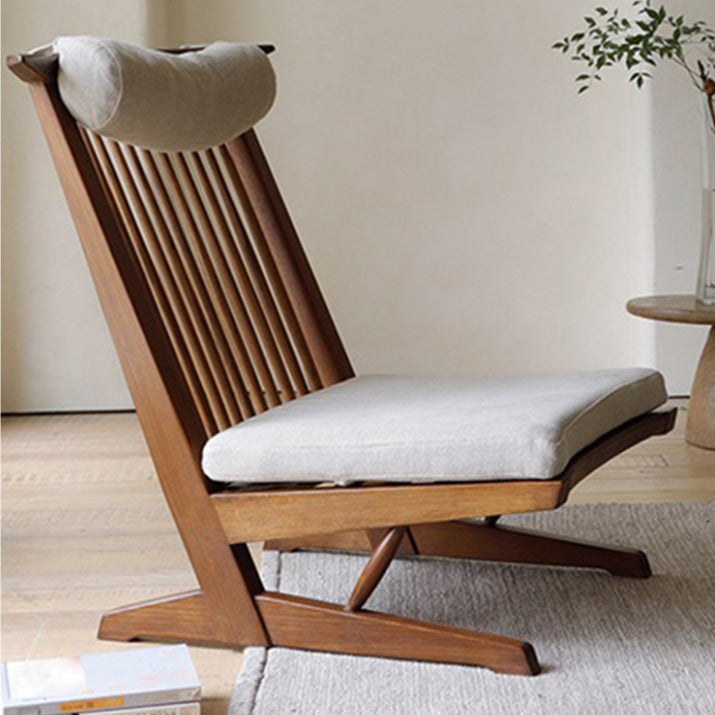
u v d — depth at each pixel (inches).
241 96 100.3
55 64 85.5
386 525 82.1
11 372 177.0
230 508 85.8
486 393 90.7
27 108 171.2
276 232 107.2
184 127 93.0
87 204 85.8
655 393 94.2
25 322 175.9
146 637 91.6
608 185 177.6
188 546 87.8
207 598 88.6
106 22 169.6
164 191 98.8
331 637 86.7
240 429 85.7
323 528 83.8
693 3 164.4
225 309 100.7
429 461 79.0
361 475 81.0
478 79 175.9
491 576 102.2
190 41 175.3
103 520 122.6
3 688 76.3
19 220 173.6
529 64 175.6
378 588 100.3
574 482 79.5
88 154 87.4
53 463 147.6
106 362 177.0
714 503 121.0
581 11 174.4
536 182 177.6
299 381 104.2
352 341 180.2
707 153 138.6
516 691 80.4
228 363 98.7
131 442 157.8
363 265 178.9
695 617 92.0
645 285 172.1
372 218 178.1
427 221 178.1
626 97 175.9
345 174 177.3
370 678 82.8
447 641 84.4
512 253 178.9
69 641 91.9
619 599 96.0
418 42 175.2
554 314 179.9
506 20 174.9
